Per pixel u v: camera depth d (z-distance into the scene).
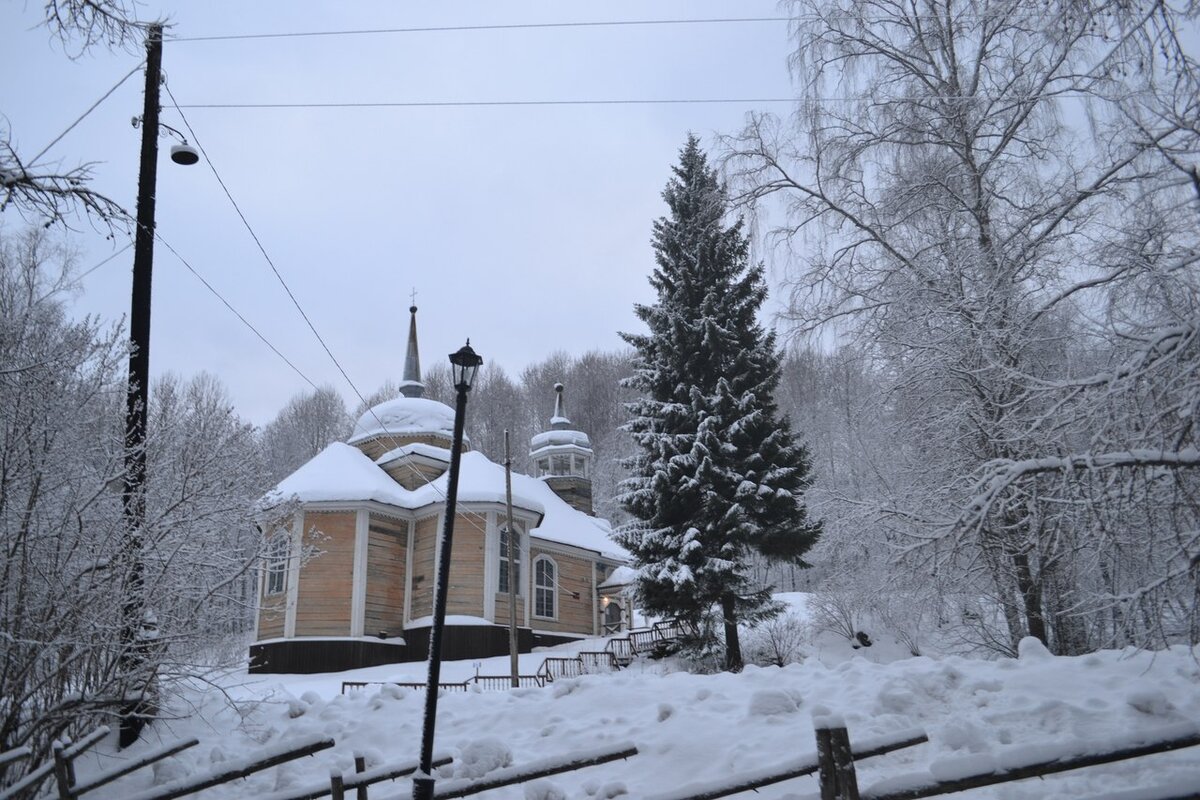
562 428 50.12
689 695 9.59
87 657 9.24
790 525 25.00
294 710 10.92
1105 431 8.10
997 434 12.93
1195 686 7.70
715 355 26.58
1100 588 10.69
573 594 39.34
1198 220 7.99
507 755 8.38
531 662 31.11
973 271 14.13
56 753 7.49
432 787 6.90
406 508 34.69
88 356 9.48
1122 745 4.61
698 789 5.69
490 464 38.53
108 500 9.65
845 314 16.19
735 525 24.58
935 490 13.95
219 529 10.22
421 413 40.94
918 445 15.22
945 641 17.25
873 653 24.95
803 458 25.81
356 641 31.50
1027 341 12.39
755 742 7.84
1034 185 15.06
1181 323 7.41
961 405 13.42
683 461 25.19
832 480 23.83
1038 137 15.44
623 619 41.88
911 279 14.71
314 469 35.00
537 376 95.62
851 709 8.23
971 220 15.43
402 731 9.80
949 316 13.67
